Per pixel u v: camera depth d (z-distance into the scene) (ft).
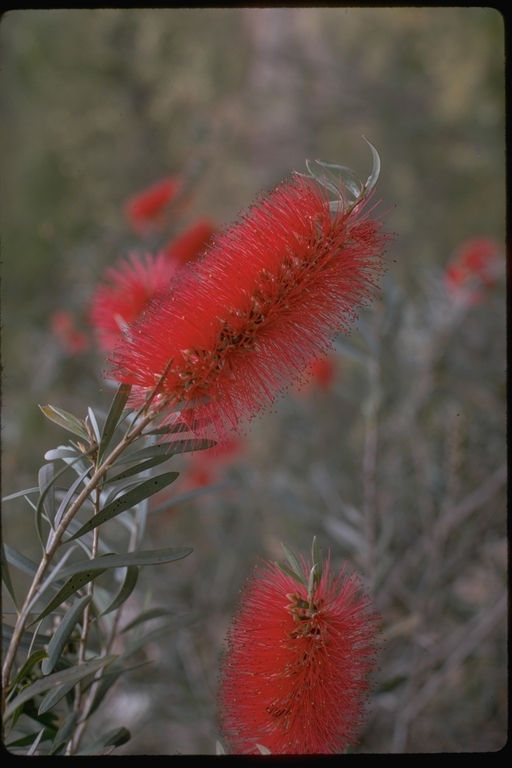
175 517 10.16
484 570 8.70
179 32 20.95
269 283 3.41
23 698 3.05
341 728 3.48
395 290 7.92
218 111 20.86
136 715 8.08
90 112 18.71
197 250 7.40
